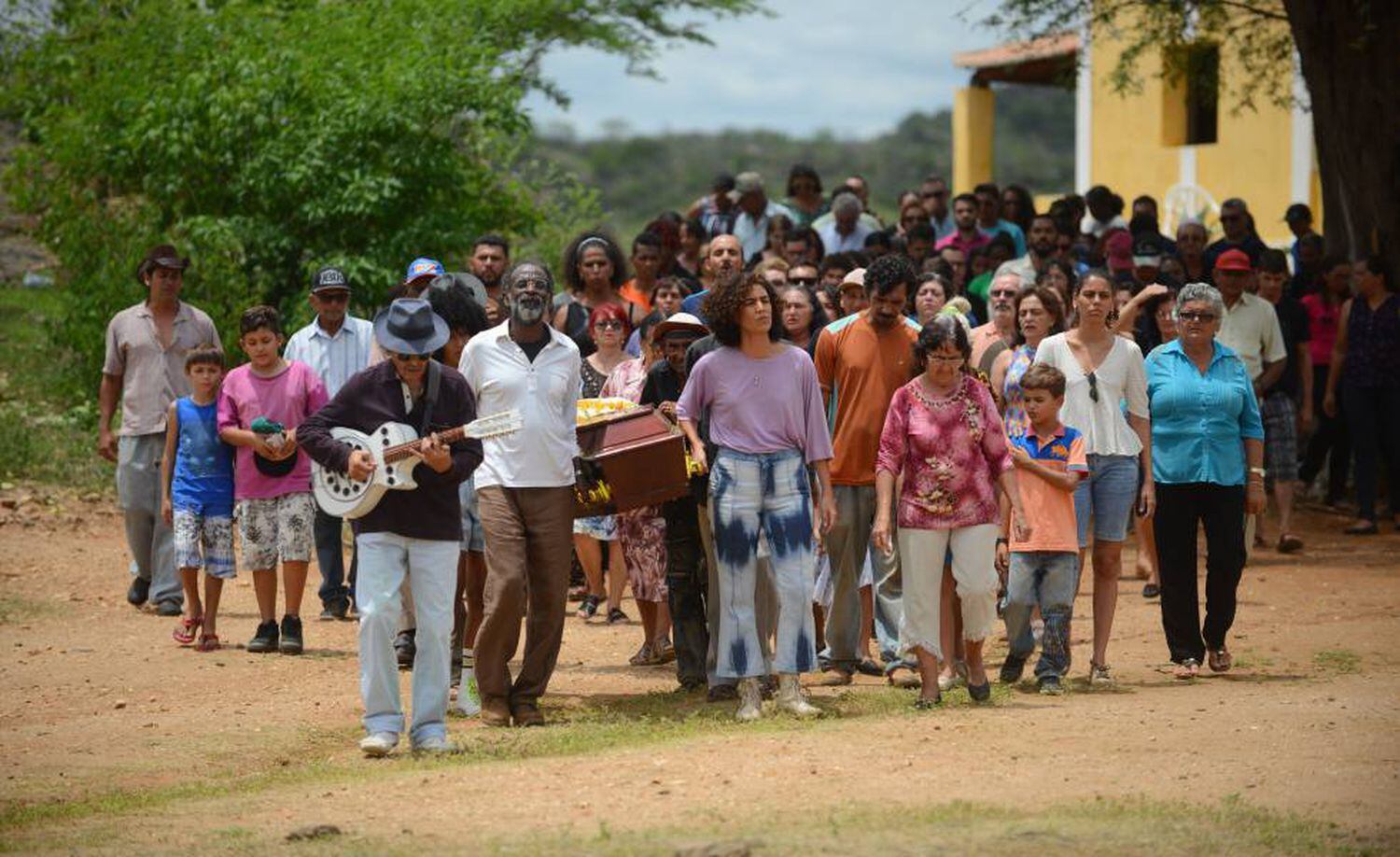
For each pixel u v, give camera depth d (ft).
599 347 67.41
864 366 56.08
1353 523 93.71
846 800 38.14
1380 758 42.19
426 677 47.14
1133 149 154.61
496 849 34.50
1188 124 154.30
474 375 51.26
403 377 47.11
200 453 65.05
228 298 101.96
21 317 126.62
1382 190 99.91
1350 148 100.58
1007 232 101.30
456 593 55.42
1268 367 84.43
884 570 57.31
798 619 51.16
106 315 105.81
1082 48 122.11
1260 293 90.22
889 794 38.73
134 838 37.99
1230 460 57.72
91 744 49.67
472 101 102.58
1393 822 35.81
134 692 57.62
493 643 51.06
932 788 39.29
